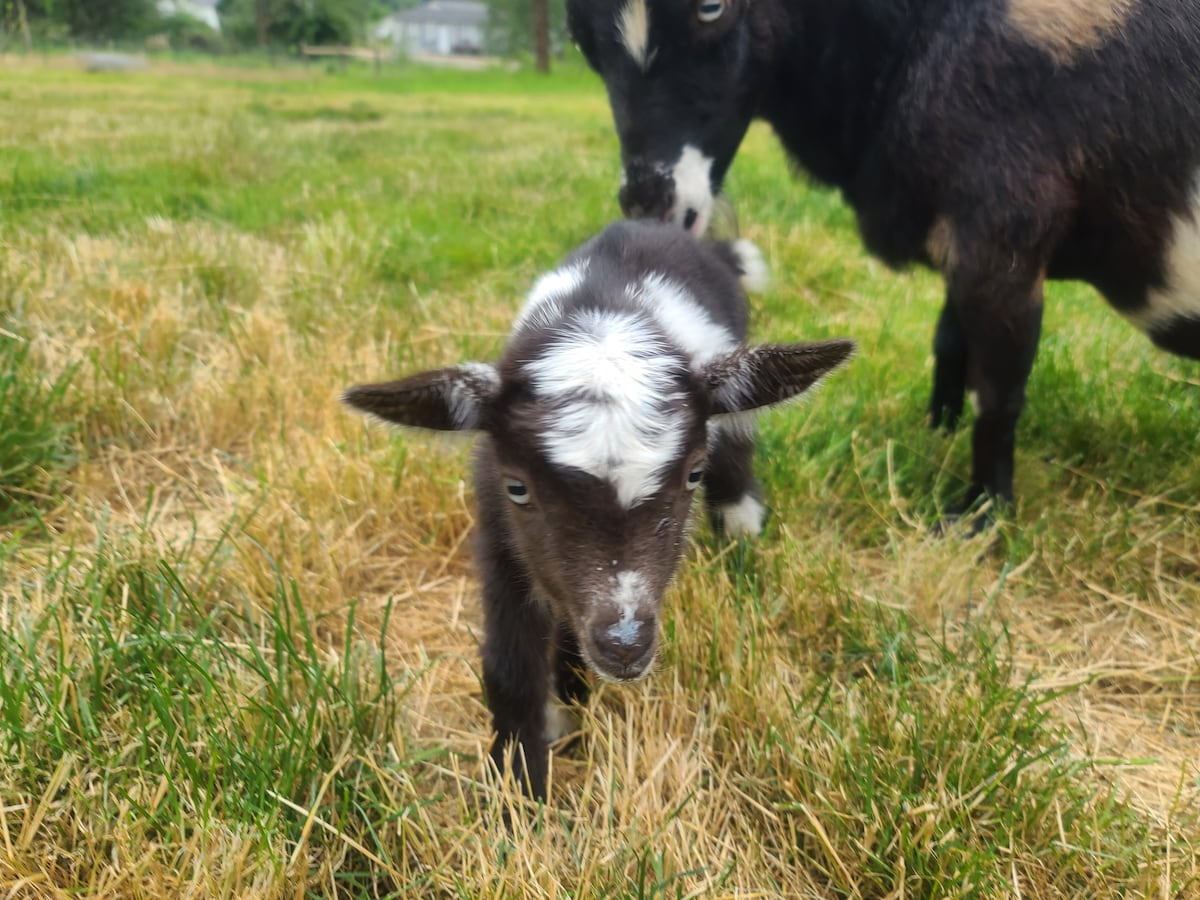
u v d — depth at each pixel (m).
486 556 0.44
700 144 0.61
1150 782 0.45
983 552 0.59
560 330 0.42
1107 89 0.52
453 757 0.42
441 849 0.39
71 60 5.18
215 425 0.71
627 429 0.37
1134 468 0.68
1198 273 0.55
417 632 0.53
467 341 0.82
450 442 0.40
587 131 2.37
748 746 0.43
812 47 0.60
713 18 0.57
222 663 0.45
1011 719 0.44
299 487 0.61
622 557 0.38
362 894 0.36
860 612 0.52
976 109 0.54
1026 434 0.74
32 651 0.43
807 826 0.40
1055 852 0.39
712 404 0.41
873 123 0.60
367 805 0.39
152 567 0.51
